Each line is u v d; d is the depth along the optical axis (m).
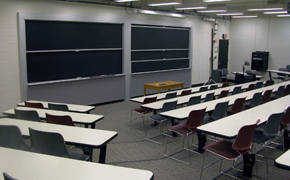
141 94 9.34
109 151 4.61
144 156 4.41
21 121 3.69
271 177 3.72
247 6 9.31
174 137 5.33
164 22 9.68
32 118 4.13
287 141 4.64
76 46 7.34
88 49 7.57
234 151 3.31
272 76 12.55
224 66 13.39
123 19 8.29
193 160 4.25
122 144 4.96
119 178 2.05
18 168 2.23
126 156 4.41
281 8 8.75
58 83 7.02
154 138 5.29
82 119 3.94
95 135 3.11
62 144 2.84
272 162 4.20
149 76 9.52
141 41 9.05
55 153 2.91
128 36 8.53
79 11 7.25
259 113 4.29
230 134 3.24
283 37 12.02
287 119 4.32
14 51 6.22
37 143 2.95
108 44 8.12
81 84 7.53
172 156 4.42
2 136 3.09
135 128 5.94
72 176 2.09
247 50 13.09
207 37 12.05
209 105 5.01
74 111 4.70
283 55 12.12
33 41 6.49
